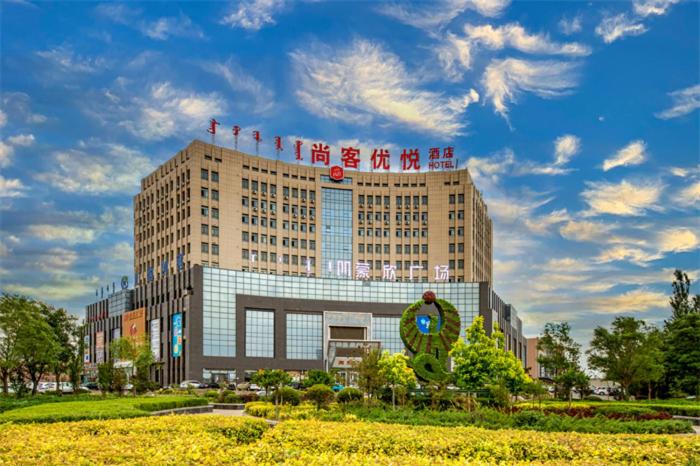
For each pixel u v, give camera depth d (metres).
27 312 69.44
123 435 22.06
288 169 149.62
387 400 49.78
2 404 46.66
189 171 137.50
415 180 155.12
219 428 24.03
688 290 108.25
